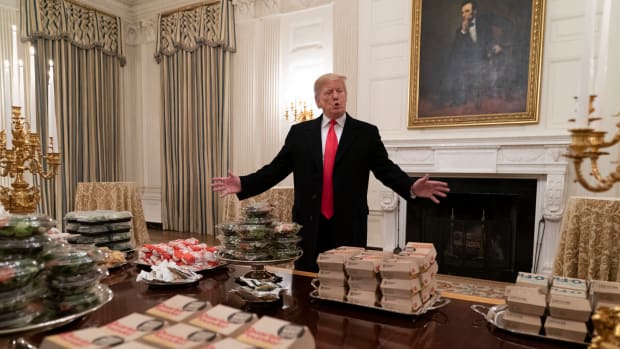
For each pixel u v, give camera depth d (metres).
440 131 3.64
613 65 2.92
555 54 3.18
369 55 3.92
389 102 3.85
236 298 0.86
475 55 3.44
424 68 3.65
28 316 0.57
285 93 4.58
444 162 3.52
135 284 0.97
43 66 4.54
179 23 5.16
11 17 4.34
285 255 0.97
